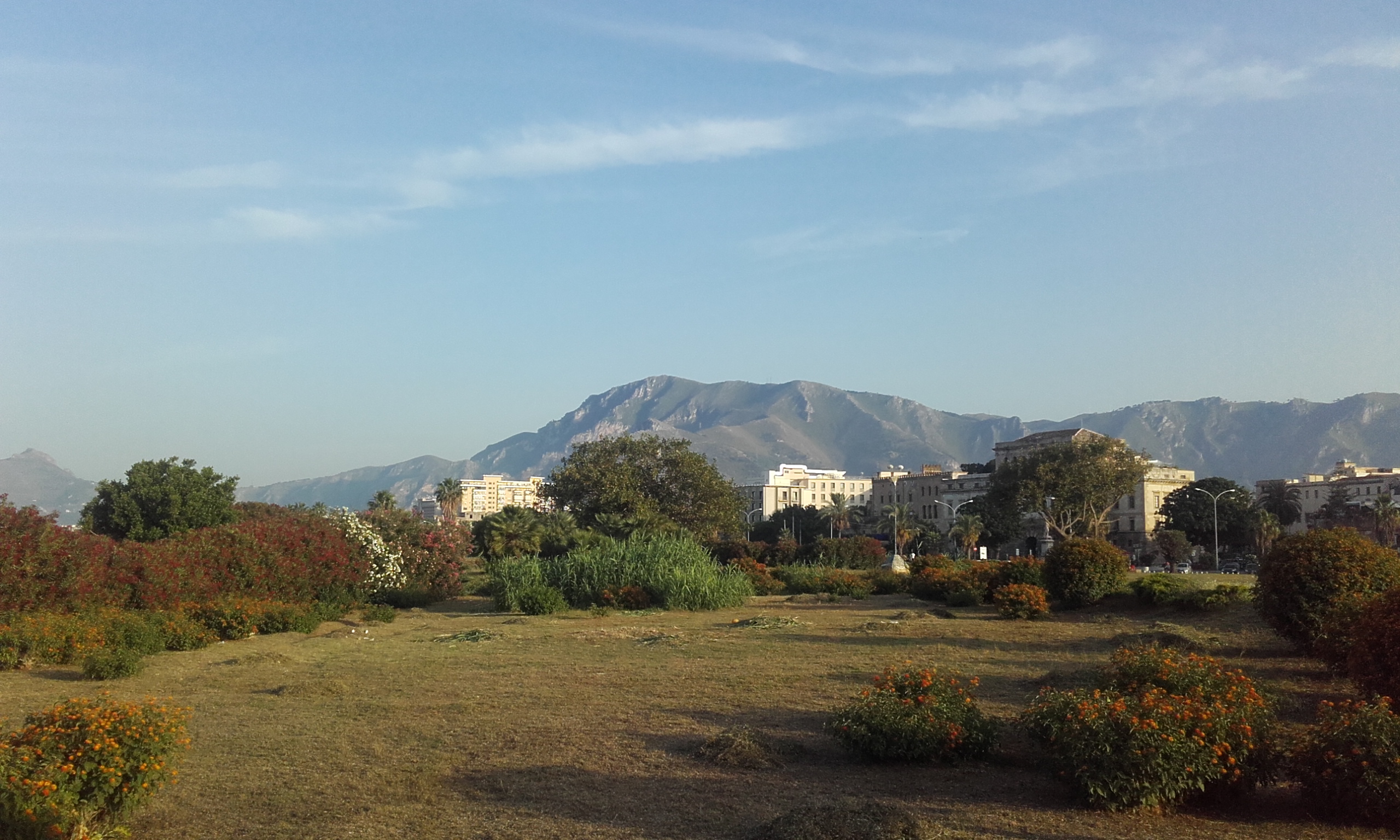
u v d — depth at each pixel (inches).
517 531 2448.3
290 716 556.4
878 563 2495.1
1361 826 335.6
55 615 836.6
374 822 356.8
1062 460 3004.4
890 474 6220.5
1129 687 412.8
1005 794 378.6
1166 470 4667.8
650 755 447.5
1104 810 353.4
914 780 399.9
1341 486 4726.9
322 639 973.2
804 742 469.1
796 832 306.8
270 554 1208.8
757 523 6003.9
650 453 2667.3
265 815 369.4
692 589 1283.2
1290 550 701.9
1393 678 444.8
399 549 1562.5
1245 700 381.1
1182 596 1021.2
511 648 858.1
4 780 308.0
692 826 343.9
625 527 2416.3
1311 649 668.7
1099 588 1119.0
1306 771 351.6
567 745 470.9
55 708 358.6
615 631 975.6
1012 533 4055.1
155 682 695.7
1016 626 967.6
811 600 1446.9
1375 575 662.5
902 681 453.4
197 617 959.6
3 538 901.8
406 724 527.5
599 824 348.5
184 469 1883.6
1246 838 324.2
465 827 348.8
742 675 667.4
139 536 1765.5
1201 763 347.9
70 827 319.3
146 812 371.2
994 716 516.1
